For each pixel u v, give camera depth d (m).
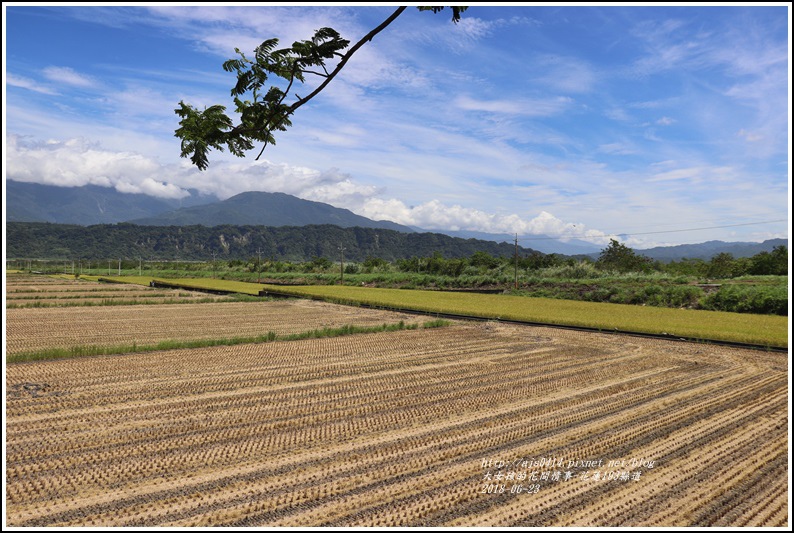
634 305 39.53
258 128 2.81
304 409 12.64
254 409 12.57
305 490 7.94
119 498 7.57
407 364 18.62
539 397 14.00
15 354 18.17
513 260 77.12
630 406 13.11
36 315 32.97
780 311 33.03
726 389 14.94
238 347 21.91
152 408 12.48
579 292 47.81
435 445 10.11
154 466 8.81
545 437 10.67
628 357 20.17
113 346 20.77
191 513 7.15
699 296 38.84
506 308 37.66
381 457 9.41
